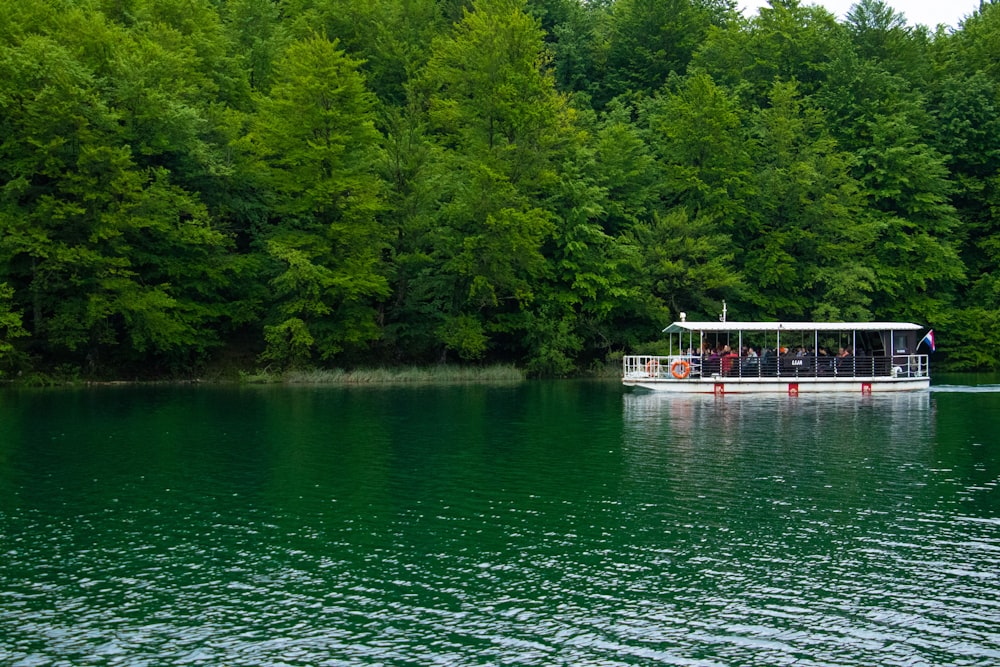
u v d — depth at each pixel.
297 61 55.31
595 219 64.81
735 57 83.81
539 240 58.94
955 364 69.06
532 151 60.88
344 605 14.20
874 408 39.94
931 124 74.94
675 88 82.44
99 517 19.22
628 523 18.83
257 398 43.31
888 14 85.25
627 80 87.00
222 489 21.84
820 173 68.44
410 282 59.03
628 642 12.83
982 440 29.64
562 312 62.12
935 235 72.19
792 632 13.18
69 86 47.25
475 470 24.30
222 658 12.30
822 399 44.56
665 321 63.66
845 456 26.56
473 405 40.62
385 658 12.31
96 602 14.30
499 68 61.44
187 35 66.00
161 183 51.00
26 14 53.88
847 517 19.31
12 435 29.98
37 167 48.41
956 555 16.62
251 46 74.75
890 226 69.31
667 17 90.38
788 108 72.25
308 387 50.84
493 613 13.90
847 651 12.55
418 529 18.36
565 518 19.23
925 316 69.25
